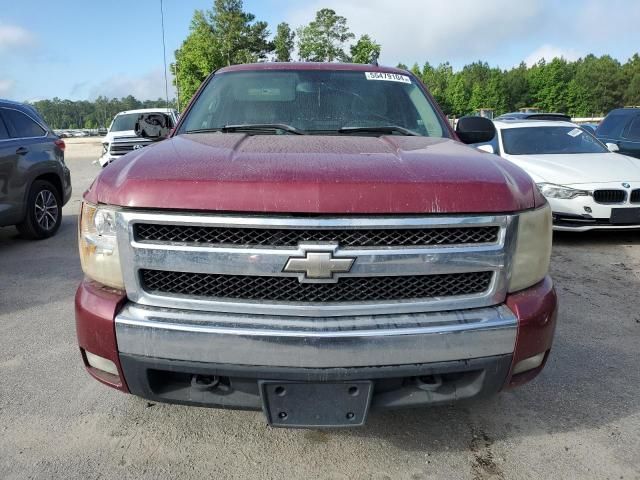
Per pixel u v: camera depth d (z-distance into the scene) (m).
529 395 3.15
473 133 3.57
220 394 2.15
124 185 2.10
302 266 2.00
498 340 2.11
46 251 6.59
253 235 2.01
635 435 2.76
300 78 3.62
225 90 3.58
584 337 4.00
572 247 6.84
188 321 2.05
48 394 3.13
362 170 2.11
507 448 2.65
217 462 2.54
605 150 8.02
